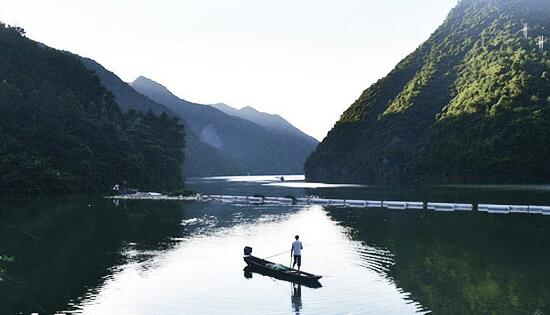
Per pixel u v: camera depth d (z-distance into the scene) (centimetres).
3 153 10050
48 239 4491
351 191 12631
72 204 8062
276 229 5269
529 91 15988
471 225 5419
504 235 4691
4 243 4244
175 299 2641
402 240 4484
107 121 12438
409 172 17138
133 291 2792
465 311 2417
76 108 12131
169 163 13750
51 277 3095
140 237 4675
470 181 14950
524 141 14175
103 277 3108
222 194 11612
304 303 2564
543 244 4169
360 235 4816
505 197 9625
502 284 2888
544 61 17300
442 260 3569
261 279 3058
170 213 6850
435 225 5462
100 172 11325
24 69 13988
